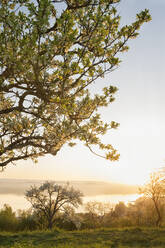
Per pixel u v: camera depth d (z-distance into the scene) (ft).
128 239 62.90
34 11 21.36
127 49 27.37
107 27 26.48
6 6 24.93
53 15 25.72
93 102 27.96
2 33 22.88
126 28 26.55
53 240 62.95
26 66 22.61
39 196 123.54
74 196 122.52
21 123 26.58
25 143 28.48
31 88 25.59
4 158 32.81
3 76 24.41
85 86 25.68
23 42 21.84
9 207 128.06
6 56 22.41
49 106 27.22
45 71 23.36
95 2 26.35
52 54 22.43
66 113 25.53
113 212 147.02
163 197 120.98
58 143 28.07
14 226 119.34
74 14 26.61
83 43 26.96
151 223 132.36
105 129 27.22
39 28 21.52
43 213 127.54
